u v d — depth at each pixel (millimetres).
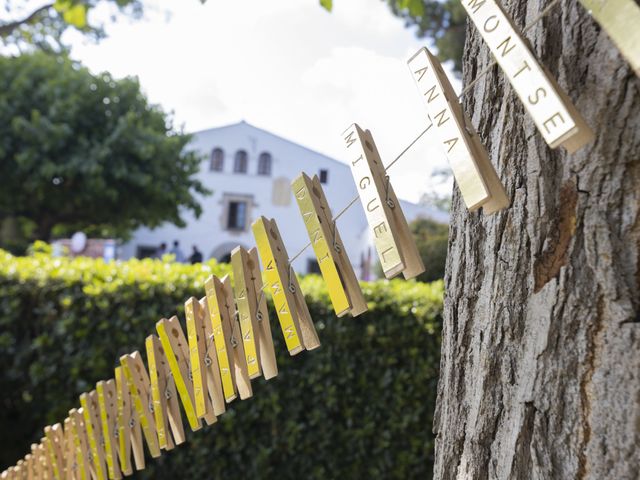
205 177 25484
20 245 19391
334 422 3529
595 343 923
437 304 3572
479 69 1230
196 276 3658
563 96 659
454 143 767
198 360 1223
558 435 958
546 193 1021
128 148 17625
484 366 1119
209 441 3453
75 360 3496
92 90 17891
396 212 887
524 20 1075
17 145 16656
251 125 25922
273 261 1042
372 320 3527
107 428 1635
